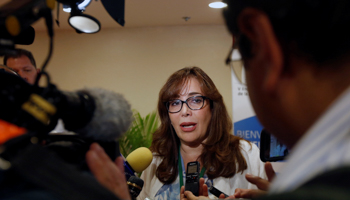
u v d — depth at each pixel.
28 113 0.45
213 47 5.88
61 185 0.38
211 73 5.84
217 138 1.81
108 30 6.16
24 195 0.36
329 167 0.26
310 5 0.33
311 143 0.29
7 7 0.46
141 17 5.48
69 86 6.14
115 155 0.59
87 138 0.56
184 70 1.92
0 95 0.43
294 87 0.36
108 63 6.13
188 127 1.81
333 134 0.28
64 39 6.21
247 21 0.38
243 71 0.44
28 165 0.38
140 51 6.09
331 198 0.22
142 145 4.73
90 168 0.52
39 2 0.45
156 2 4.72
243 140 1.93
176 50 5.98
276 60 0.36
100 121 0.54
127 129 0.59
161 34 6.05
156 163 1.94
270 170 1.01
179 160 1.87
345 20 0.32
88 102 0.53
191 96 1.83
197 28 5.95
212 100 1.84
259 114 0.42
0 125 0.44
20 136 0.41
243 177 1.78
